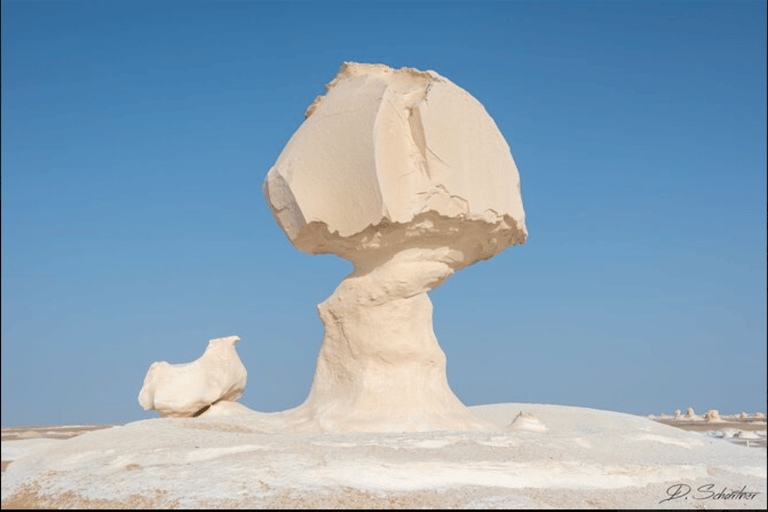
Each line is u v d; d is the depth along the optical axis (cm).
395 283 1420
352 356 1452
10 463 1179
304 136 1438
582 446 1208
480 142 1446
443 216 1384
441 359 1483
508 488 948
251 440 1105
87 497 938
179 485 920
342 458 978
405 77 1490
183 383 1812
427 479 948
